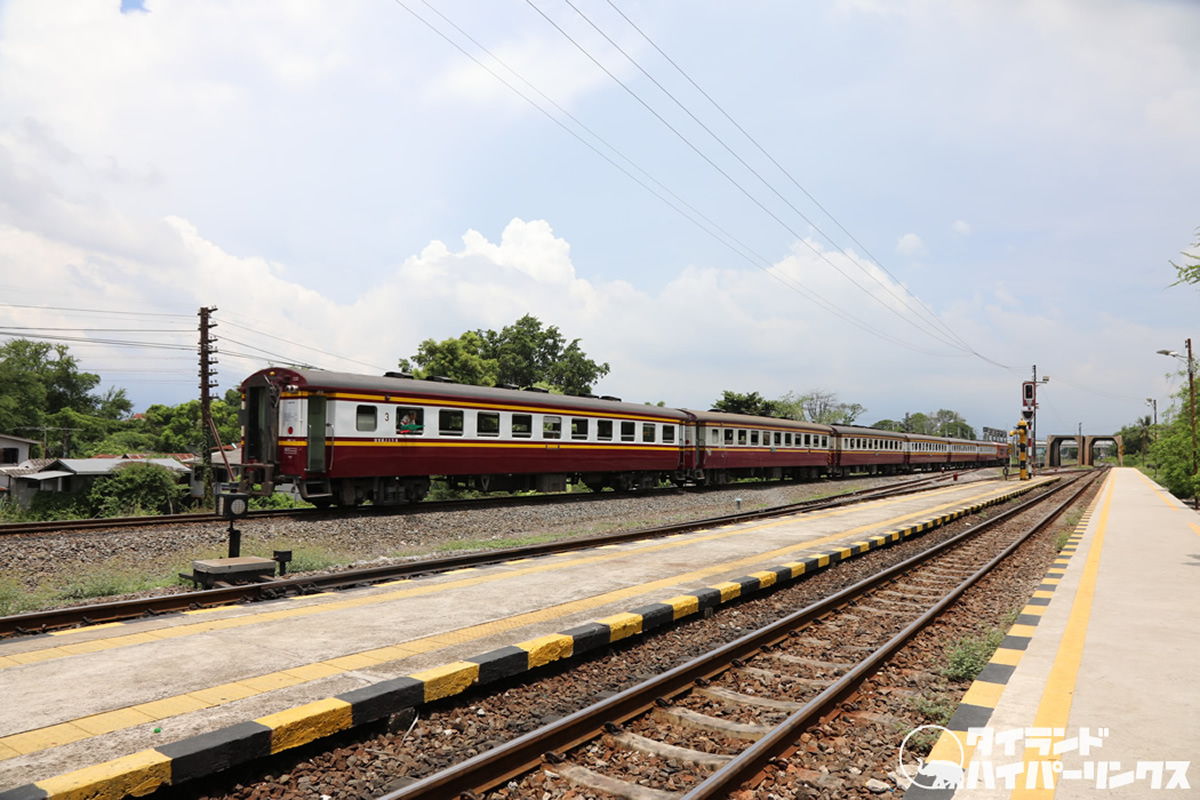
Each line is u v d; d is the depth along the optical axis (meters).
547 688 6.00
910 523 16.94
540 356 52.62
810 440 36.12
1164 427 35.62
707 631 7.95
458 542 14.83
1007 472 44.75
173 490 29.48
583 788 4.29
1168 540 14.02
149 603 8.16
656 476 26.48
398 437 17.45
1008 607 9.23
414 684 5.18
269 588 8.93
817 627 8.18
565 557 11.41
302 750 4.66
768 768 4.50
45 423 64.81
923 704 5.46
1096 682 5.41
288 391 16.20
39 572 10.78
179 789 4.12
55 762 3.99
